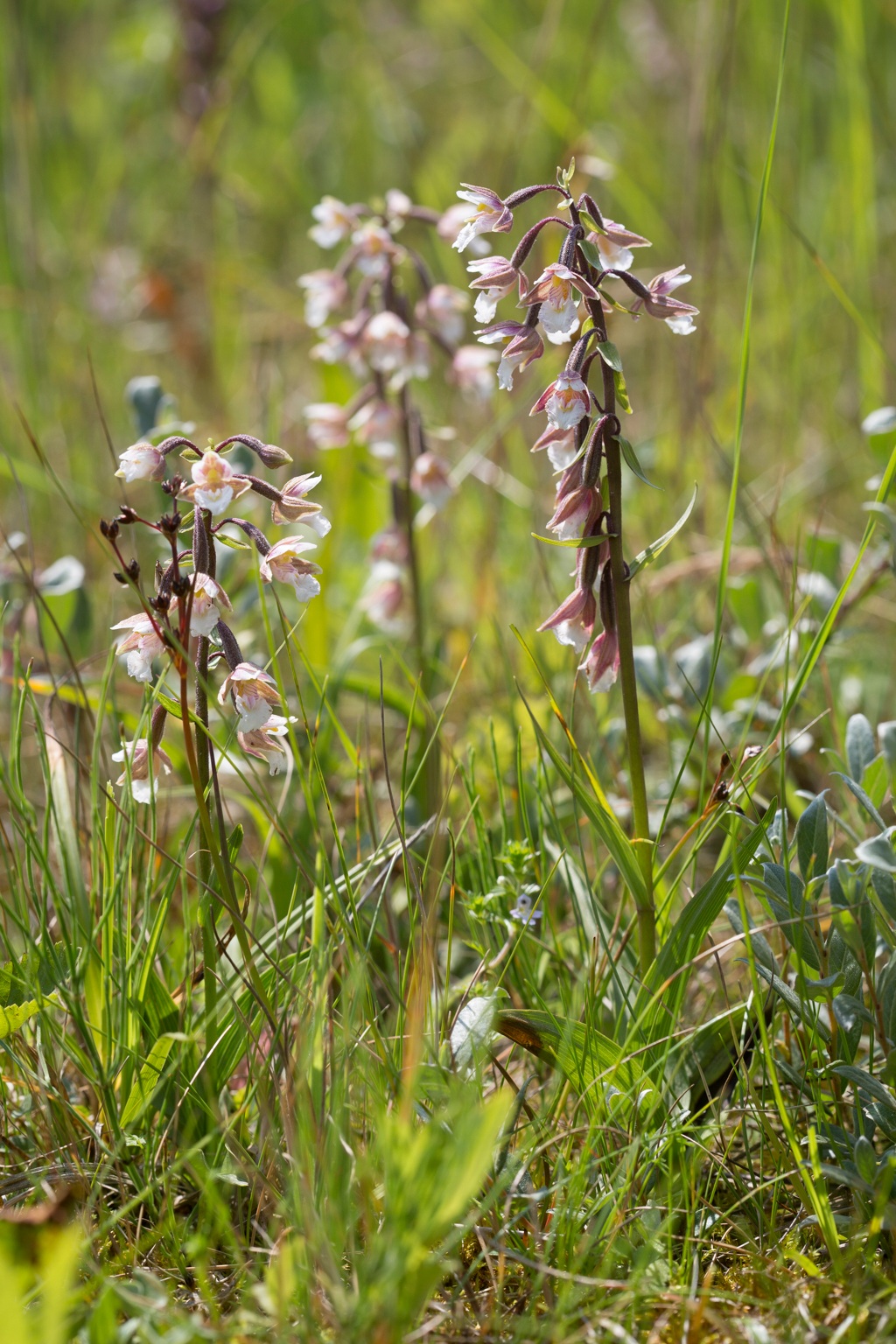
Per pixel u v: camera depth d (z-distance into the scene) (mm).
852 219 2922
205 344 3098
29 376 2771
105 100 4305
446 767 1969
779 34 3164
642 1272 1727
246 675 1761
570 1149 1777
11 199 3322
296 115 4387
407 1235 1694
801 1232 1775
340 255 3676
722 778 1840
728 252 3166
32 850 1860
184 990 1821
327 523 1772
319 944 1792
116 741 1974
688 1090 1804
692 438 2359
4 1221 1724
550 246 2430
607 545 1791
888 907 1796
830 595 2010
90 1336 1694
